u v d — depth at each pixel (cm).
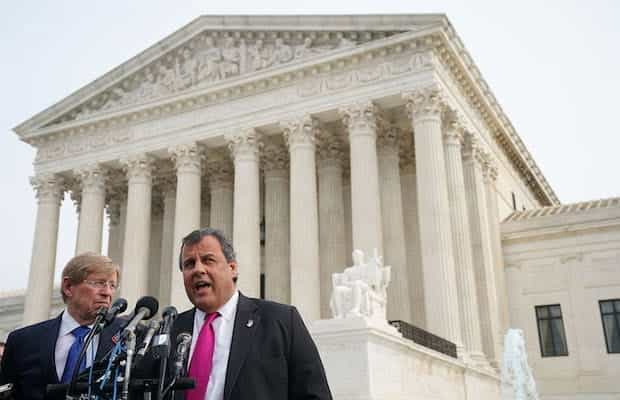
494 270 5038
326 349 2666
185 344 664
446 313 3897
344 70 4634
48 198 5609
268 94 4869
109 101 5591
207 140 5047
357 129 4466
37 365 855
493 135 5594
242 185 4759
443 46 4391
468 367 3697
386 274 3164
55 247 5553
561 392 4844
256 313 739
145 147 5238
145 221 5134
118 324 897
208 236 739
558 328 5025
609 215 5041
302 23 4822
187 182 5006
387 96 4419
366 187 4325
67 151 5603
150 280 5944
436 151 4212
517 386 4159
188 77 5225
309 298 4281
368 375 2553
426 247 4053
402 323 3231
